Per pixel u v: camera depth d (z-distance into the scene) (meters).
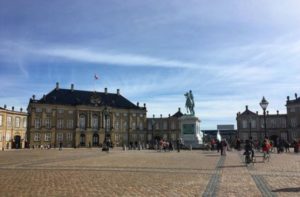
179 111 133.75
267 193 12.91
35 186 14.62
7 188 14.07
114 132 123.38
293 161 29.38
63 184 15.21
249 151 26.31
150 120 134.75
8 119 95.88
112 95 129.12
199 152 49.06
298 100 114.69
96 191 13.42
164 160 30.72
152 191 13.43
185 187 14.41
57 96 117.12
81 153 49.78
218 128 134.25
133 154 44.06
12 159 33.84
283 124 119.31
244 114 124.44
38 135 111.19
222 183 15.55
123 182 15.88
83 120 118.88
